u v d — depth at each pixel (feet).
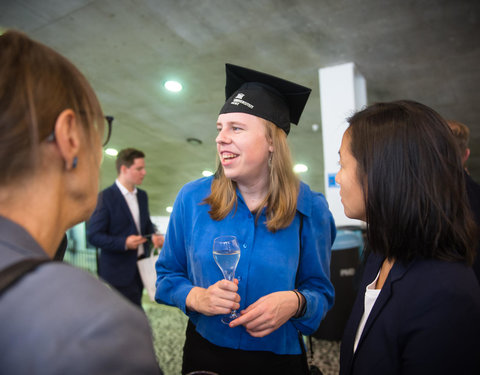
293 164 3.83
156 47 12.62
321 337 10.08
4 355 0.99
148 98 17.90
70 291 1.10
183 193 4.10
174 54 13.09
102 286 1.23
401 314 2.14
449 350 1.86
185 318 13.16
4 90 1.24
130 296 8.48
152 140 25.77
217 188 3.85
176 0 9.86
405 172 2.18
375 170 2.27
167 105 18.85
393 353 2.15
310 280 3.87
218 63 13.69
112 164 33.06
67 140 1.38
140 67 14.34
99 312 1.07
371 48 11.71
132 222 8.68
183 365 3.85
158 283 4.01
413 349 1.99
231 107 3.63
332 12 9.92
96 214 8.26
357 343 2.58
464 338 1.85
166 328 12.05
